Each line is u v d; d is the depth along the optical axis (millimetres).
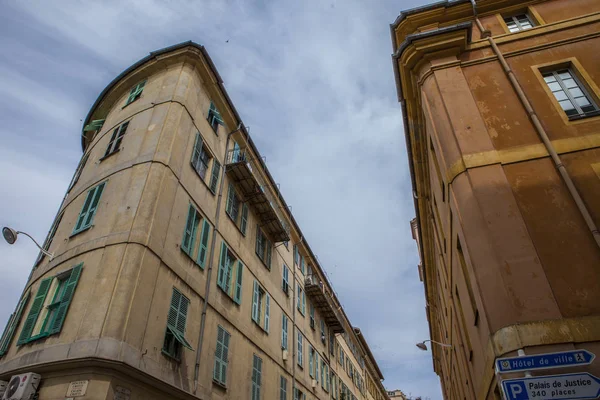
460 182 8539
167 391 9656
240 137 17531
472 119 9320
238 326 14195
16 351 9781
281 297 19594
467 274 9422
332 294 30297
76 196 12961
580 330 6156
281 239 19781
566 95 9500
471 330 9656
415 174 15312
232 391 12758
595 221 7316
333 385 25781
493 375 6977
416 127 13086
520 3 12039
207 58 15273
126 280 9359
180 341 10102
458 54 10906
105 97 16500
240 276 15227
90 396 7805
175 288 10961
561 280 6793
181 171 12625
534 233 7395
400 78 12164
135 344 8961
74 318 9078
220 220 14656
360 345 38281
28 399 8141
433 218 15461
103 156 13195
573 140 8406
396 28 12781
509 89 9766
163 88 14109
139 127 13211
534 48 10461
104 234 10508
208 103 15594
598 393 5371
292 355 19312
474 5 12117
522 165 8320
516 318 6543
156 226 10781
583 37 10312
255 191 17031
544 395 5500
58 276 10609
